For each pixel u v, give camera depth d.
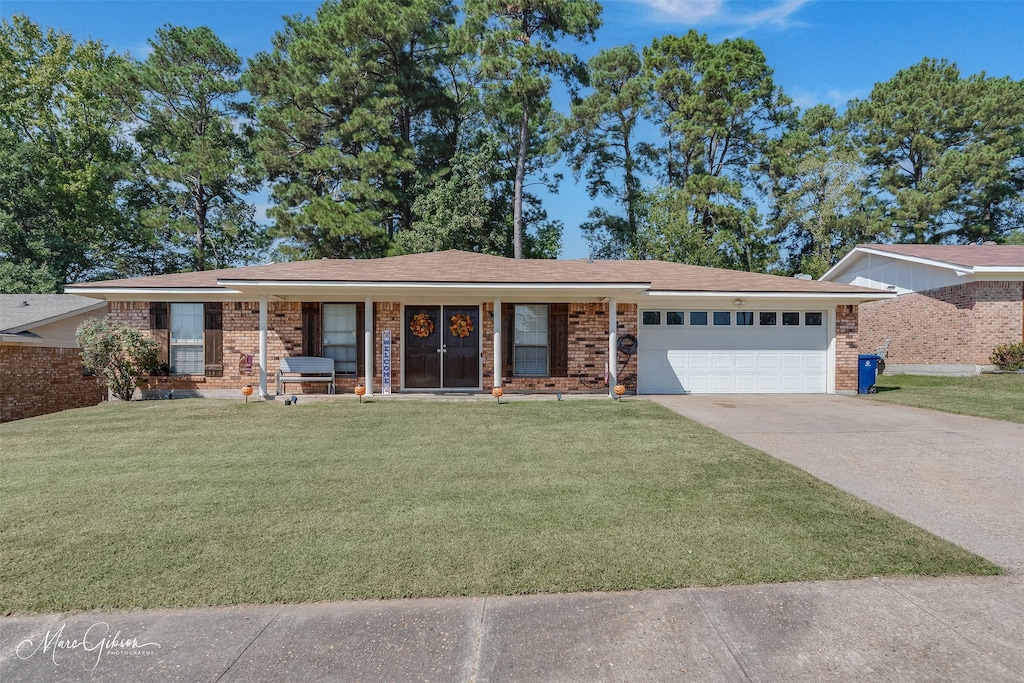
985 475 5.95
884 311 20.16
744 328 13.75
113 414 10.24
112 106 29.75
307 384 13.12
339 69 27.12
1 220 24.97
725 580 3.57
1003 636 2.95
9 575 3.69
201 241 32.44
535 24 29.08
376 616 3.22
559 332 13.36
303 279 11.68
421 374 13.27
